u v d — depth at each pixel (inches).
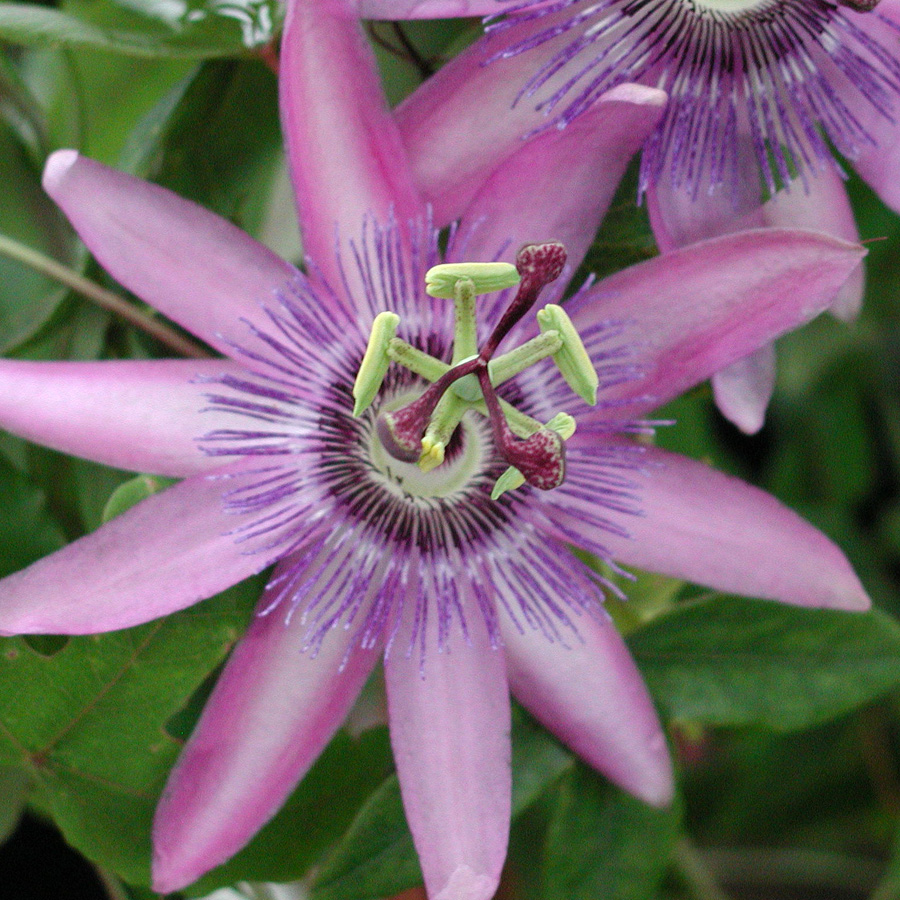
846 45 12.4
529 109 12.1
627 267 12.5
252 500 11.9
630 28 12.1
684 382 12.2
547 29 12.0
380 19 11.8
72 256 13.8
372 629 12.1
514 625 12.3
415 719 12.0
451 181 12.1
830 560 12.2
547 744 12.6
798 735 16.8
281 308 12.1
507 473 11.9
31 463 13.1
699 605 12.8
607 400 12.2
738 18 12.3
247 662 12.0
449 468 12.6
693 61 12.3
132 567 11.7
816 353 17.1
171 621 11.9
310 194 11.9
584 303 12.2
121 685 12.0
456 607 12.2
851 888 16.8
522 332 12.3
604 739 12.3
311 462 12.1
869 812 16.9
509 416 12.2
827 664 12.8
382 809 12.4
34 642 11.8
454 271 11.8
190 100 13.1
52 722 12.1
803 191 12.5
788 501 17.4
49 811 12.9
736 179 12.4
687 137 12.3
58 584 11.6
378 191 12.1
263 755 11.9
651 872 12.7
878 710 16.6
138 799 12.3
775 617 12.8
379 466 12.4
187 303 12.0
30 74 14.2
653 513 12.3
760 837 16.9
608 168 12.0
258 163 13.4
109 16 13.1
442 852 11.9
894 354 17.3
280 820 12.4
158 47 12.5
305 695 12.0
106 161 14.1
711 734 16.5
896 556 17.3
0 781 12.9
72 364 11.9
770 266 11.9
